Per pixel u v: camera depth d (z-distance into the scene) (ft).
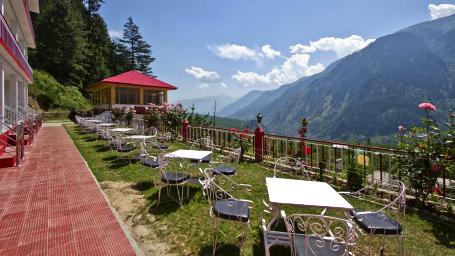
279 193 9.44
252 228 11.72
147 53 183.11
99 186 17.07
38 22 110.22
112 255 9.55
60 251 9.73
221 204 10.32
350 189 16.80
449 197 13.47
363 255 9.87
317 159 19.70
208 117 46.65
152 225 12.00
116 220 12.23
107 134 29.99
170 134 38.19
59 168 21.56
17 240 10.41
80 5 151.43
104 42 161.17
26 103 57.88
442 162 12.93
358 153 17.11
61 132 48.24
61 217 12.47
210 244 10.48
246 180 18.67
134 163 23.26
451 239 11.01
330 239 7.60
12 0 41.19
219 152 28.40
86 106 106.83
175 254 9.82
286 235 9.10
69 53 114.32
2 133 26.43
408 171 14.02
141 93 69.00
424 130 13.65
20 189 16.30
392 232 8.81
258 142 24.11
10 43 29.73
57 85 103.04
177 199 14.92
